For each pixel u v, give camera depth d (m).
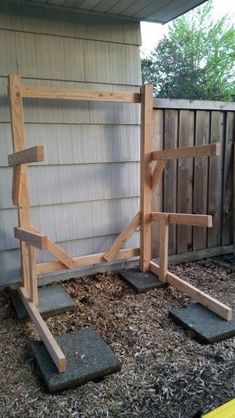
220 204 3.30
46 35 2.38
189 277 2.82
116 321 2.10
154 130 2.79
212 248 3.34
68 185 2.62
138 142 2.84
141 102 2.54
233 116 3.17
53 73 2.45
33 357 1.73
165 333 1.96
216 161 3.19
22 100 2.26
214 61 9.47
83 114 2.58
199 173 3.11
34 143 2.45
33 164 2.47
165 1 2.33
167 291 2.52
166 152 2.41
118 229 2.90
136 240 2.98
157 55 9.58
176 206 3.04
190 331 1.95
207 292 2.52
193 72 9.46
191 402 1.42
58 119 2.50
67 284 2.65
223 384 1.53
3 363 1.69
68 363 1.62
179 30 9.48
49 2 2.28
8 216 2.46
